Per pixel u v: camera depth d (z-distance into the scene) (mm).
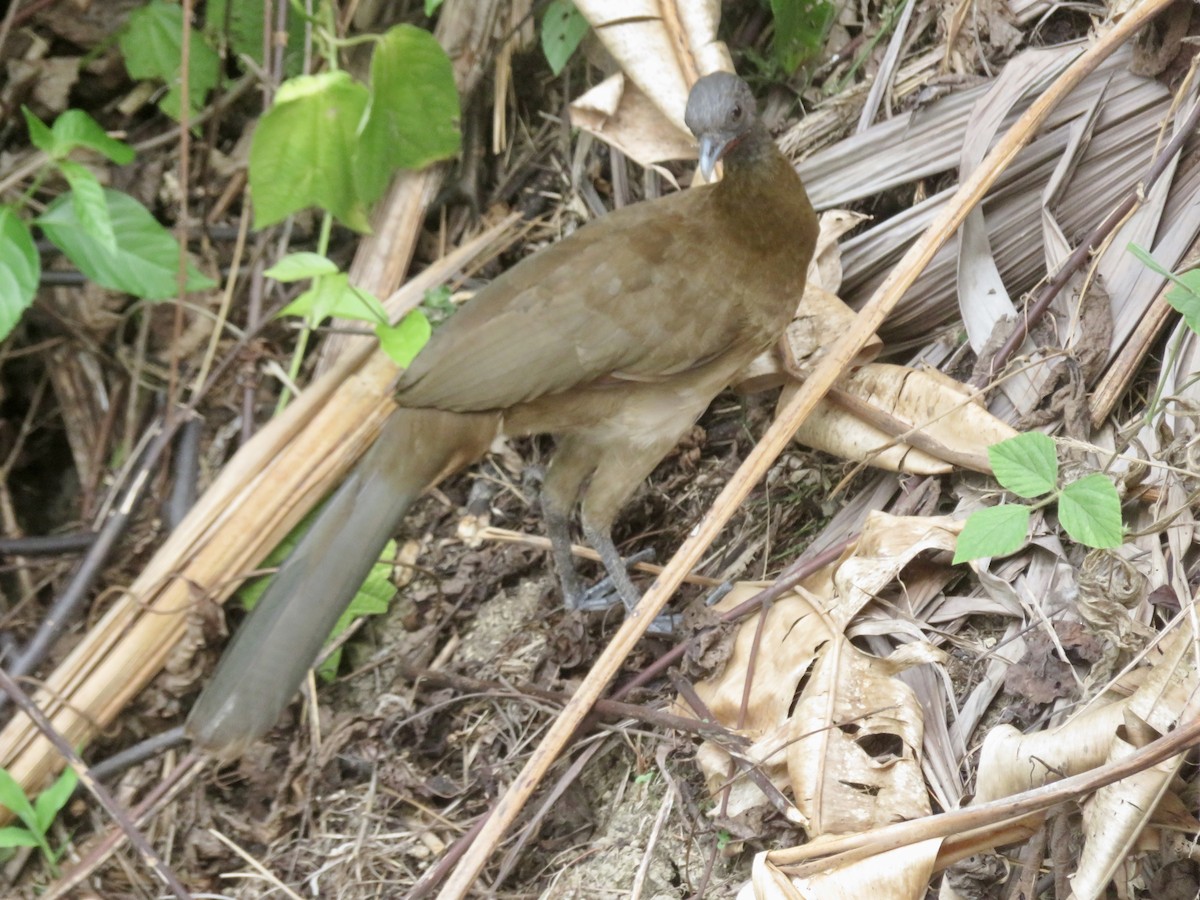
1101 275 8148
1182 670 6074
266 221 9367
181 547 9320
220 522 9359
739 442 9344
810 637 7438
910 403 8086
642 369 8156
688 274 8133
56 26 10406
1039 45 9227
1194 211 8055
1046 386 7977
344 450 9562
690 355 8180
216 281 10266
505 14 10430
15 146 10531
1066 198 8664
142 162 10633
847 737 6945
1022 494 6371
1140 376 7992
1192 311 6504
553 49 9961
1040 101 8039
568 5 9906
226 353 10312
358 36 10078
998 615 7516
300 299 9008
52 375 10383
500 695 8633
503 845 8055
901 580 7555
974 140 8836
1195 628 6086
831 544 8195
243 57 10094
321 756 8938
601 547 8695
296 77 9742
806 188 9375
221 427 10141
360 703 9453
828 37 10172
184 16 9000
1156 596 6824
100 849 8641
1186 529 6910
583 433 8570
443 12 10445
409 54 9297
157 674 9336
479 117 10711
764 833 7051
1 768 8391
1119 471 7422
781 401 8766
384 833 8609
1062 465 7488
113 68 10594
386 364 9656
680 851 7465
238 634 7859
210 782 9062
